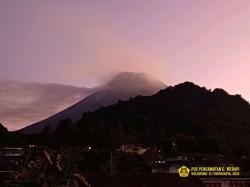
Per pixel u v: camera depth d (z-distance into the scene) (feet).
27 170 119.96
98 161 434.71
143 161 481.87
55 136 616.39
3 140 540.52
